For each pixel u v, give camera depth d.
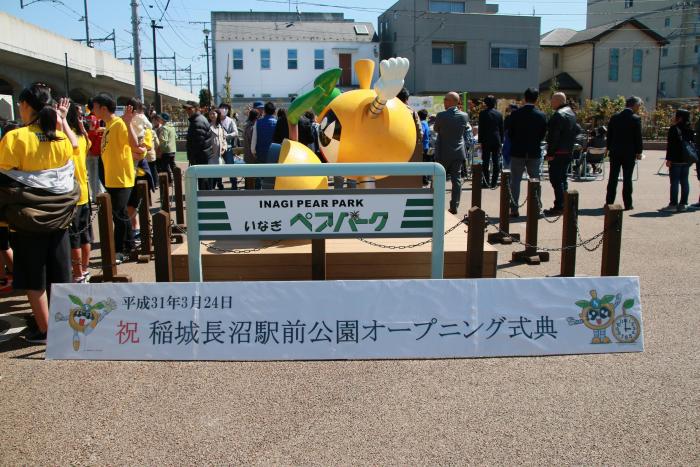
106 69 29.00
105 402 3.70
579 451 3.18
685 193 10.36
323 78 6.12
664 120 29.53
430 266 5.43
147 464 3.08
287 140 6.02
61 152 4.52
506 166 16.19
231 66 36.62
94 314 4.33
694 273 6.42
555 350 4.33
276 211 4.76
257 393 3.80
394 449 3.20
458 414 3.55
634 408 3.60
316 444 3.25
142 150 7.58
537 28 36.28
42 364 4.23
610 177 10.29
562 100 9.51
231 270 5.41
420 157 6.71
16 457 3.13
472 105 27.27
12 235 4.47
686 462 3.08
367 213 4.79
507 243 7.90
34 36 20.80
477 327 4.33
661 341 4.59
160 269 4.91
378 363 4.21
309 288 4.34
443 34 35.28
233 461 3.10
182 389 3.85
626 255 7.22
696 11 49.38
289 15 39.50
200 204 4.76
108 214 5.73
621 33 39.06
